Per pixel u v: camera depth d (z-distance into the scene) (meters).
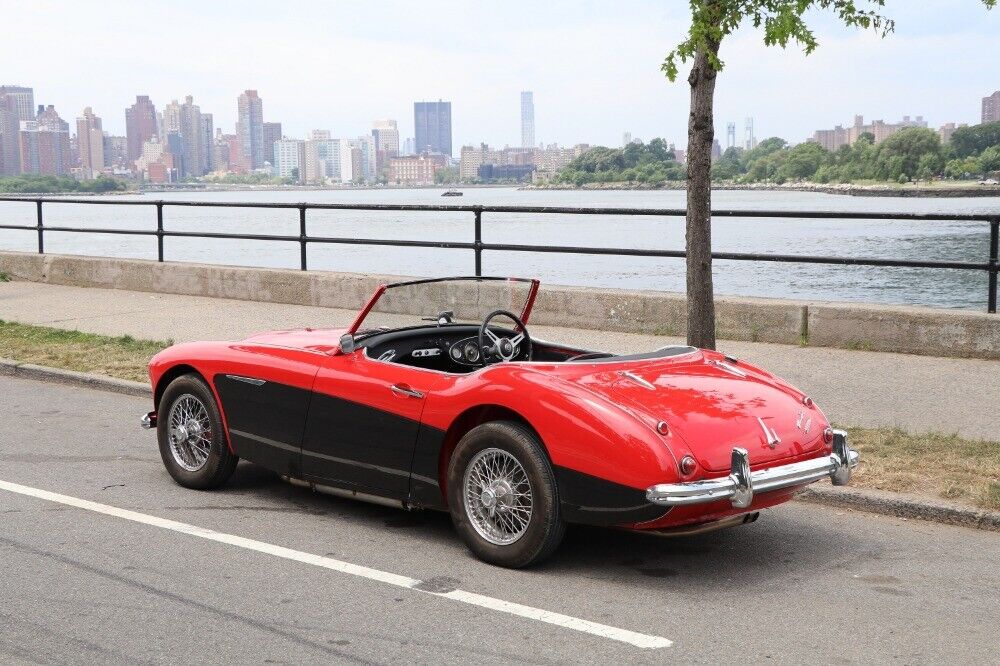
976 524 6.45
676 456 5.22
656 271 46.31
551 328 13.01
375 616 5.07
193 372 7.35
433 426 5.96
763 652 4.67
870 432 8.07
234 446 7.03
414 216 115.12
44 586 5.44
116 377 10.83
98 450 8.40
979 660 4.60
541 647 4.71
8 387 10.93
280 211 132.38
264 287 15.77
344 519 6.68
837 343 11.35
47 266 18.19
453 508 5.90
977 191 161.38
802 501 7.02
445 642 4.76
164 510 6.82
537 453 5.54
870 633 4.89
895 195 169.50
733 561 5.91
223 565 5.79
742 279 42.25
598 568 5.78
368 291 14.74
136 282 17.19
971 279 40.53
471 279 6.76
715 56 7.95
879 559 5.94
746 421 5.56
